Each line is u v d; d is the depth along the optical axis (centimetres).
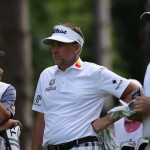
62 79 1474
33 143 1556
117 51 4956
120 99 1456
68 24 1485
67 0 4647
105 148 1459
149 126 1362
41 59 4334
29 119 2991
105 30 3966
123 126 1548
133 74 5544
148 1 2223
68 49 1470
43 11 4528
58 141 1448
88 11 4656
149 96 1341
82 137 1438
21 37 3000
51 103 1474
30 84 3017
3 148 1516
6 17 2995
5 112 1519
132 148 1527
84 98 1452
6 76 3000
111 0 5556
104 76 1454
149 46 2170
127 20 5712
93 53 4016
